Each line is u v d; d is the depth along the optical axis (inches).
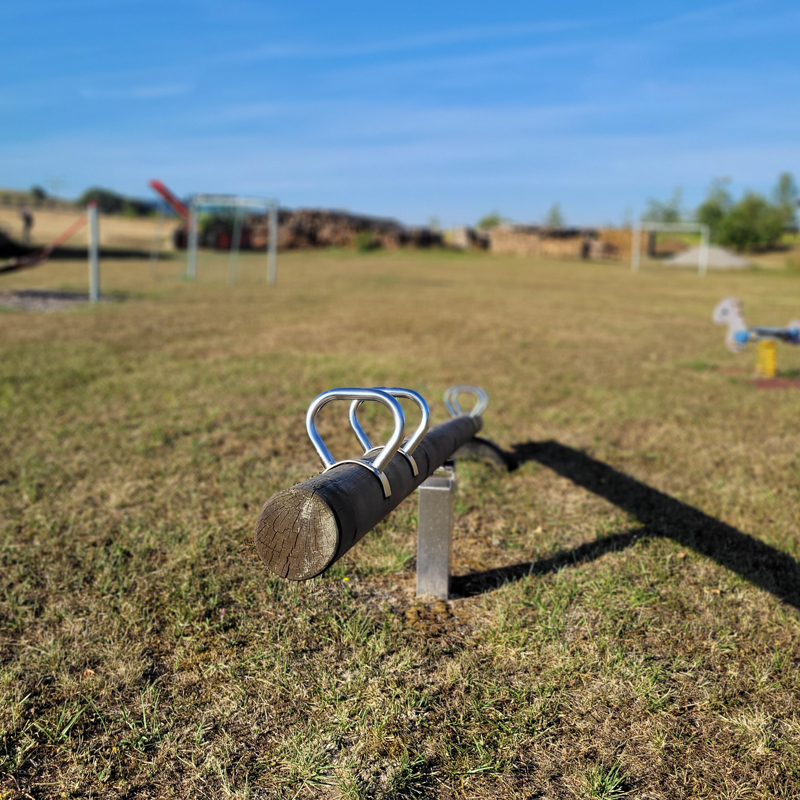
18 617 98.1
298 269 1159.6
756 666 90.4
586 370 305.4
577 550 124.3
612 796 69.8
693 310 620.1
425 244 2108.8
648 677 87.6
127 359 299.9
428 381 271.9
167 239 1669.5
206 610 101.8
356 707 81.9
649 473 169.6
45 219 1833.2
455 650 93.9
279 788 70.6
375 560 118.3
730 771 73.6
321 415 216.5
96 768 72.7
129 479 155.0
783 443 197.3
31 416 204.5
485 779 72.2
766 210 2576.3
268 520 62.1
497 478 161.8
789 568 119.2
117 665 88.7
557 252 2005.4
